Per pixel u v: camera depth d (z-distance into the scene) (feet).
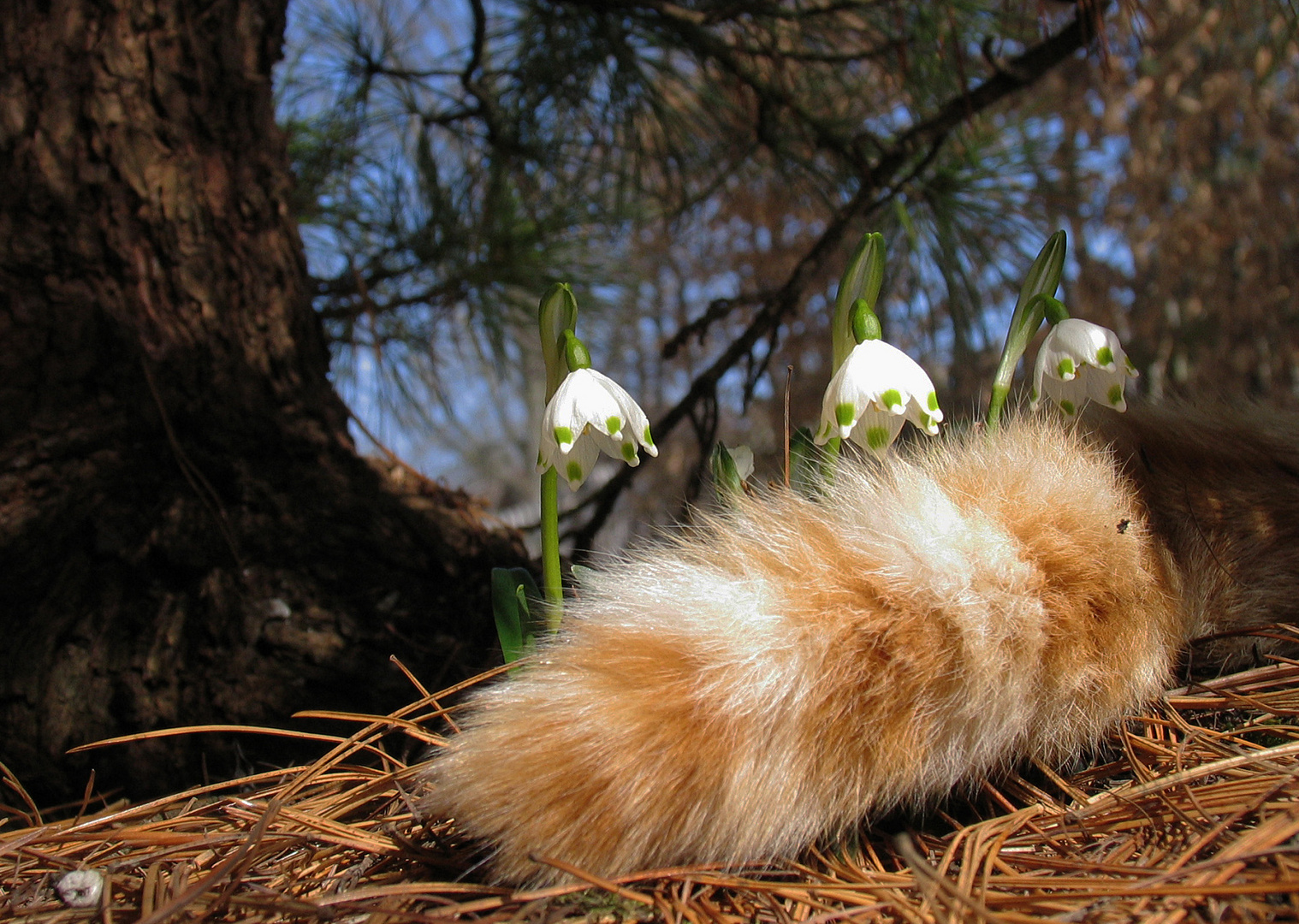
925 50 1.67
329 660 1.29
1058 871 0.83
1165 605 0.96
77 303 1.30
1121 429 1.10
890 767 0.85
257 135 1.43
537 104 1.89
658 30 1.80
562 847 0.82
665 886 0.84
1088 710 0.91
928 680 0.85
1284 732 0.93
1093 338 0.96
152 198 1.34
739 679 0.84
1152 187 3.66
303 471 1.41
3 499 1.24
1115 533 0.93
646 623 0.87
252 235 1.42
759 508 0.95
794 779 0.83
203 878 0.91
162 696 1.25
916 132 1.68
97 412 1.30
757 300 1.80
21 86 1.29
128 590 1.28
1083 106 3.37
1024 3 1.56
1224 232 3.77
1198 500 1.05
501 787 0.82
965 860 0.83
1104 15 1.55
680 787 0.82
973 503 0.93
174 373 1.35
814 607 0.86
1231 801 0.85
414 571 1.39
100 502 1.29
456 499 1.56
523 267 2.00
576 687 0.84
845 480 0.97
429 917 0.80
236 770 1.21
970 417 1.10
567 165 2.02
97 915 0.87
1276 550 1.04
